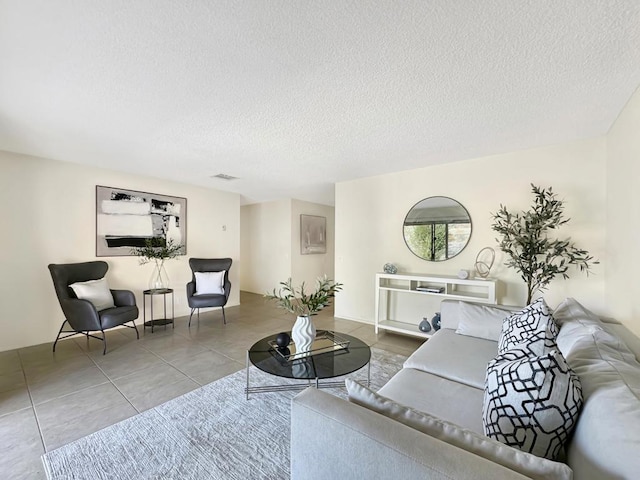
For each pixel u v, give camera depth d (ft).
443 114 7.11
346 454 2.67
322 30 4.29
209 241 16.24
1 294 9.91
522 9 3.85
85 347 10.28
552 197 9.22
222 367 8.69
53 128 7.91
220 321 13.87
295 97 6.29
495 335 7.08
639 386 2.80
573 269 8.94
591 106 6.66
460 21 4.08
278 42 4.56
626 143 6.64
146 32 4.33
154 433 5.65
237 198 17.87
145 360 9.16
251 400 6.86
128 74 5.43
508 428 3.12
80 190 11.55
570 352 4.11
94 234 11.92
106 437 5.53
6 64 5.07
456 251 11.13
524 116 7.20
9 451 5.14
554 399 2.91
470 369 5.58
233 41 4.54
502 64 5.09
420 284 11.91
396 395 4.83
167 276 14.24
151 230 13.70
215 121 7.48
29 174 10.42
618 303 7.32
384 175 13.08
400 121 7.52
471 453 2.28
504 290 10.12
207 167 11.98
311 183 15.10
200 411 6.40
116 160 11.00
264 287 21.80
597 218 8.56
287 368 6.36
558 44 4.54
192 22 4.13
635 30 4.18
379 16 4.01
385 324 12.05
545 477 2.05
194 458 5.01
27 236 10.39
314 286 22.15
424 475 2.19
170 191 14.47
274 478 4.59
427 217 11.85
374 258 13.43
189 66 5.19
